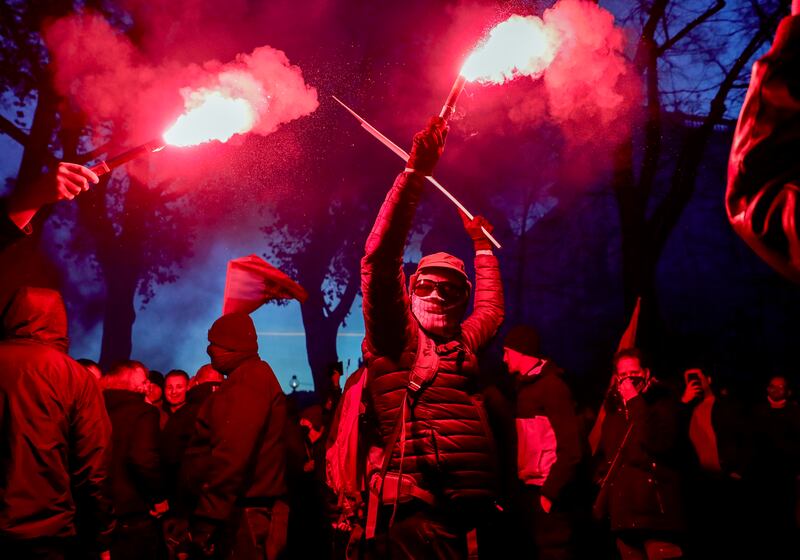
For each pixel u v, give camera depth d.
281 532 4.41
